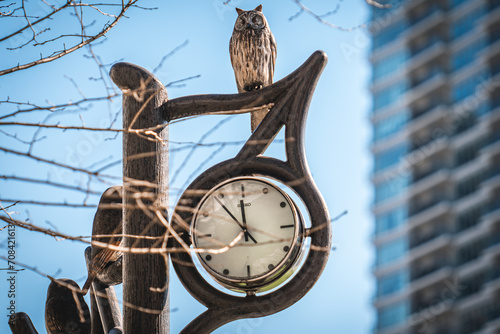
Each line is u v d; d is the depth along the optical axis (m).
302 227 6.21
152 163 6.33
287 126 6.45
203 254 6.17
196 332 6.16
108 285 6.82
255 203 6.24
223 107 6.50
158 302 6.20
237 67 7.38
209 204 6.28
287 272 6.13
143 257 6.21
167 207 6.37
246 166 6.41
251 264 6.11
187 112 6.50
